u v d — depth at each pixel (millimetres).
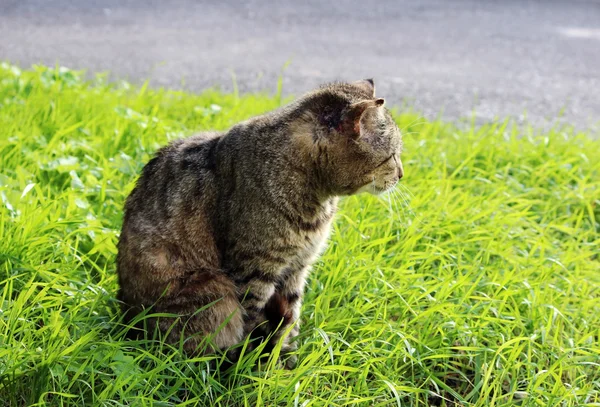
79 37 2967
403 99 2498
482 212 1772
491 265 1671
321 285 1601
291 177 1449
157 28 3156
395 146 1501
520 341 1539
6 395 1374
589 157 2057
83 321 1474
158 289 1457
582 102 2568
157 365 1412
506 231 1762
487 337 1544
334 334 1490
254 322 1480
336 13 3559
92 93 2164
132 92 2293
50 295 1521
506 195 1845
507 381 1506
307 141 1453
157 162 1513
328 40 3125
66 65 2633
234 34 3139
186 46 2932
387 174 1502
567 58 3047
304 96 1500
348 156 1463
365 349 1476
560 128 2346
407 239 1685
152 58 2766
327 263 1626
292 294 1524
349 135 1453
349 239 1669
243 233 1442
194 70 2660
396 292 1566
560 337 1557
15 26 3059
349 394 1400
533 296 1587
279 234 1447
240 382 1427
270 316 1503
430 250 1703
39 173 1759
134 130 1963
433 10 3699
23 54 2723
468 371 1524
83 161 1864
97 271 1615
